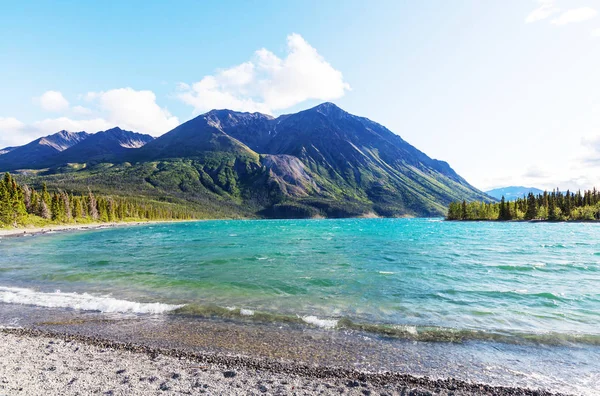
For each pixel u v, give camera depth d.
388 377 11.02
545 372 11.54
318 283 26.08
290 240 72.69
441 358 12.61
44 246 59.00
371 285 25.38
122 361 11.88
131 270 32.22
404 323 16.67
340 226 159.50
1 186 101.00
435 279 27.72
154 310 18.52
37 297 21.16
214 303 20.17
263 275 29.53
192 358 12.27
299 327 15.90
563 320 17.20
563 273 30.72
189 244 63.25
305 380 10.66
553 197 169.88
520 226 135.88
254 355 12.63
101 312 18.12
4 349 12.77
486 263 36.88
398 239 74.38
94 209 162.62
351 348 13.45
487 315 18.03
